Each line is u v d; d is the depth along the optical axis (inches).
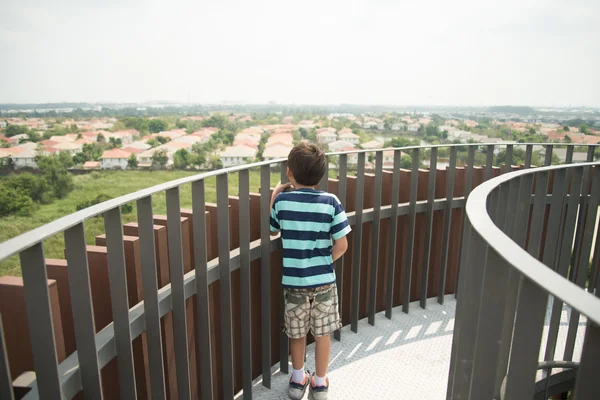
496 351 37.0
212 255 87.5
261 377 99.5
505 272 35.7
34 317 41.9
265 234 87.9
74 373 49.5
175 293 68.0
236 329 93.6
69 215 45.8
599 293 101.5
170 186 62.7
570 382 94.3
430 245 133.0
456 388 44.6
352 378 96.3
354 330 116.2
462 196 140.3
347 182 117.8
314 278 80.5
